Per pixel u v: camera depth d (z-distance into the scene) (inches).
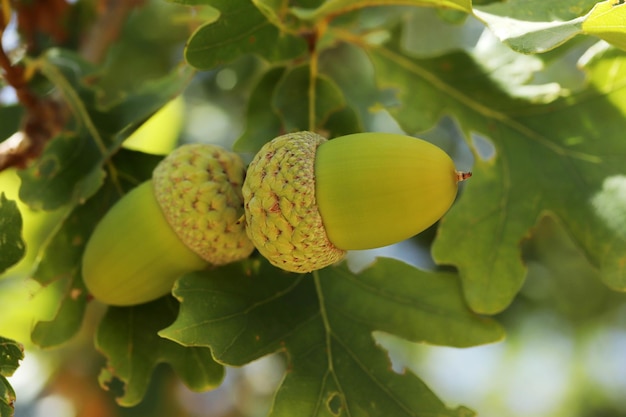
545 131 8.9
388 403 8.1
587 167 8.7
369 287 8.5
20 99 9.4
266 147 7.7
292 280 8.4
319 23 8.8
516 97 9.0
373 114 12.2
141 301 8.3
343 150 7.5
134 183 9.0
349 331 8.4
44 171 9.0
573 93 8.9
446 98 9.3
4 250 8.0
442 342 8.4
